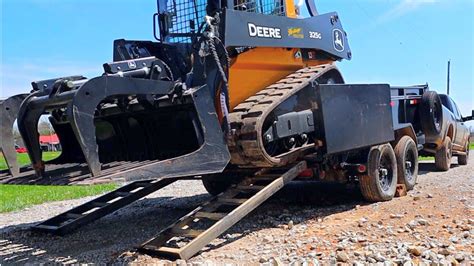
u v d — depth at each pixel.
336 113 6.32
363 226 5.55
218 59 5.10
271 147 5.90
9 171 5.17
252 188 5.72
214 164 4.89
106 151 6.12
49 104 4.44
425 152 11.45
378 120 7.18
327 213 6.53
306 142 6.18
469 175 10.23
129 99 5.11
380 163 7.30
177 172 4.58
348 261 4.28
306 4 7.33
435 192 7.66
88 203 6.74
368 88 7.00
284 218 6.33
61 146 6.09
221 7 5.89
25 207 9.55
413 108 9.84
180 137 5.45
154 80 4.73
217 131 4.96
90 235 6.13
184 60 6.08
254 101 5.80
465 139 13.13
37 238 6.10
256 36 5.78
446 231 5.13
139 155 5.80
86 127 4.03
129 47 6.13
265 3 6.41
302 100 6.18
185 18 6.37
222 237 5.45
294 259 4.41
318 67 6.75
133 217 7.34
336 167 6.88
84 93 4.04
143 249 4.84
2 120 4.88
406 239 4.91
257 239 5.28
